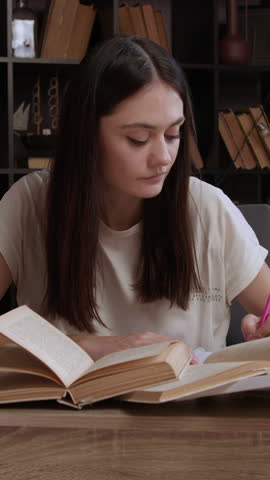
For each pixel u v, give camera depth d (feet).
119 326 5.37
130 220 5.22
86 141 4.60
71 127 4.70
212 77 12.74
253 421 2.82
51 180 4.93
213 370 3.14
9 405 3.12
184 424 2.78
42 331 3.41
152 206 5.08
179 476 2.66
